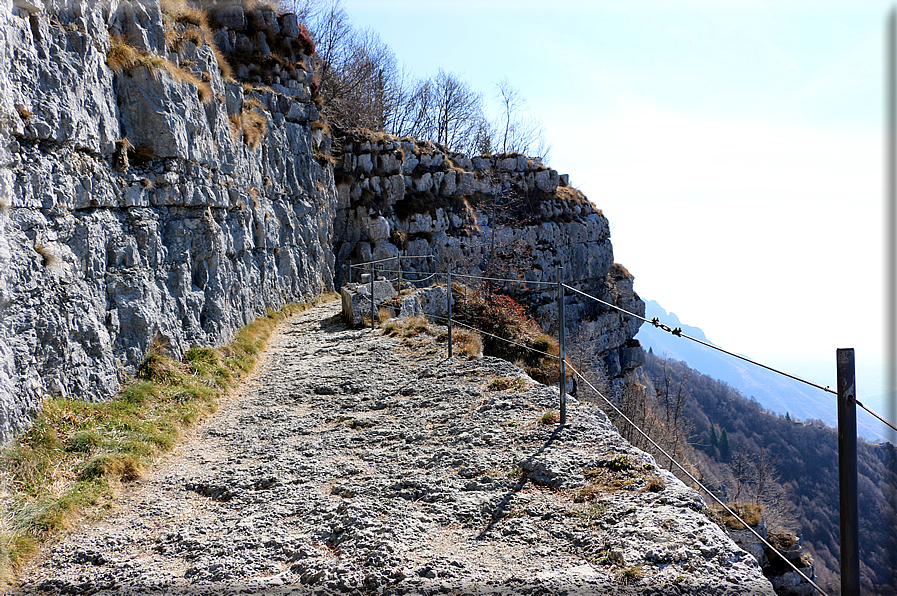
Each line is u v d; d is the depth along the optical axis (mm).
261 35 26828
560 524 4656
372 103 43062
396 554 4402
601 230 45438
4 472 5852
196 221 12516
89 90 8992
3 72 6922
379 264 31547
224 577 4320
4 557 4656
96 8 9523
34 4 7766
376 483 5922
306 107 27516
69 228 8234
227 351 12547
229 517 5531
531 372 16766
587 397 20000
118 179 9781
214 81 14195
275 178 21531
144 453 7215
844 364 3035
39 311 7332
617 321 44812
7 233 6844
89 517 5660
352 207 32250
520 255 36406
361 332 15258
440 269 34094
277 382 11203
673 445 32344
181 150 11539
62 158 8156
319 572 4242
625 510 4645
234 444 7930
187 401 9305
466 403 8258
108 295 9211
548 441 6336
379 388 9812
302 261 23375
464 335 12773
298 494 5922
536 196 40781
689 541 4066
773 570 9359
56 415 7109
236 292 14633
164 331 10406
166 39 12289
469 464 6059
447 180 36500
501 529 4719
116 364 9008
